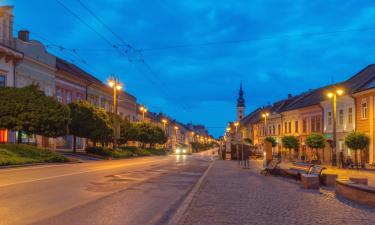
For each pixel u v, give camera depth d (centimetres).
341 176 2631
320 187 1753
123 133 5978
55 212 1014
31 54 4412
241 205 1171
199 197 1354
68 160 3612
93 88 6425
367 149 4131
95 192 1436
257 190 1597
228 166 3656
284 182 2003
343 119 4694
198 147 15338
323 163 4816
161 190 1600
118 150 5431
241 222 905
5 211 1002
